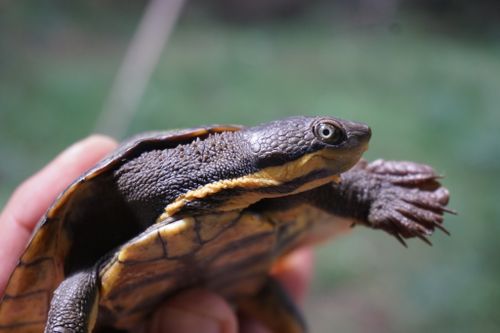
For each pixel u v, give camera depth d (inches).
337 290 14.8
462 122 20.3
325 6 31.5
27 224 7.4
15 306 6.3
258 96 21.2
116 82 18.4
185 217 5.9
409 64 24.1
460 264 14.6
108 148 8.0
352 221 6.8
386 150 18.1
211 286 7.3
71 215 6.2
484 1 27.3
